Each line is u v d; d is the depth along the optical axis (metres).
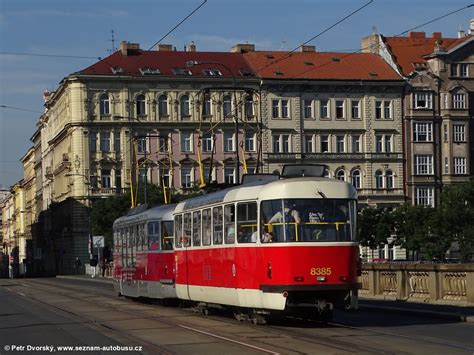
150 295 28.64
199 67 85.62
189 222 24.28
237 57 88.19
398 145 88.56
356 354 13.87
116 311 26.00
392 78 88.31
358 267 19.02
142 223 29.78
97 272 74.94
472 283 23.34
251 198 19.69
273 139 86.38
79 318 23.23
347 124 87.81
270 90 86.25
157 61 85.50
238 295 20.25
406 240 67.12
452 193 65.62
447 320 20.97
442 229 64.94
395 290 27.70
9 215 181.25
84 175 81.50
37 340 17.53
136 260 30.66
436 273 25.08
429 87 89.06
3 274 149.62
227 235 21.02
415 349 14.52
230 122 85.38
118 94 83.44
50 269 104.44
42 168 117.12
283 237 18.64
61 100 91.25
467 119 89.69
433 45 92.56
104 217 72.56
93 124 82.56
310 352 14.20
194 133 84.81
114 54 85.50
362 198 87.19
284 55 89.06
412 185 88.38
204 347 15.38
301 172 20.78
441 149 89.62
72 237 83.75
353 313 24.00
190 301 25.50
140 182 76.38
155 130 84.06
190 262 24.02
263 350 14.63
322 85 87.12
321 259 18.61
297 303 18.58
